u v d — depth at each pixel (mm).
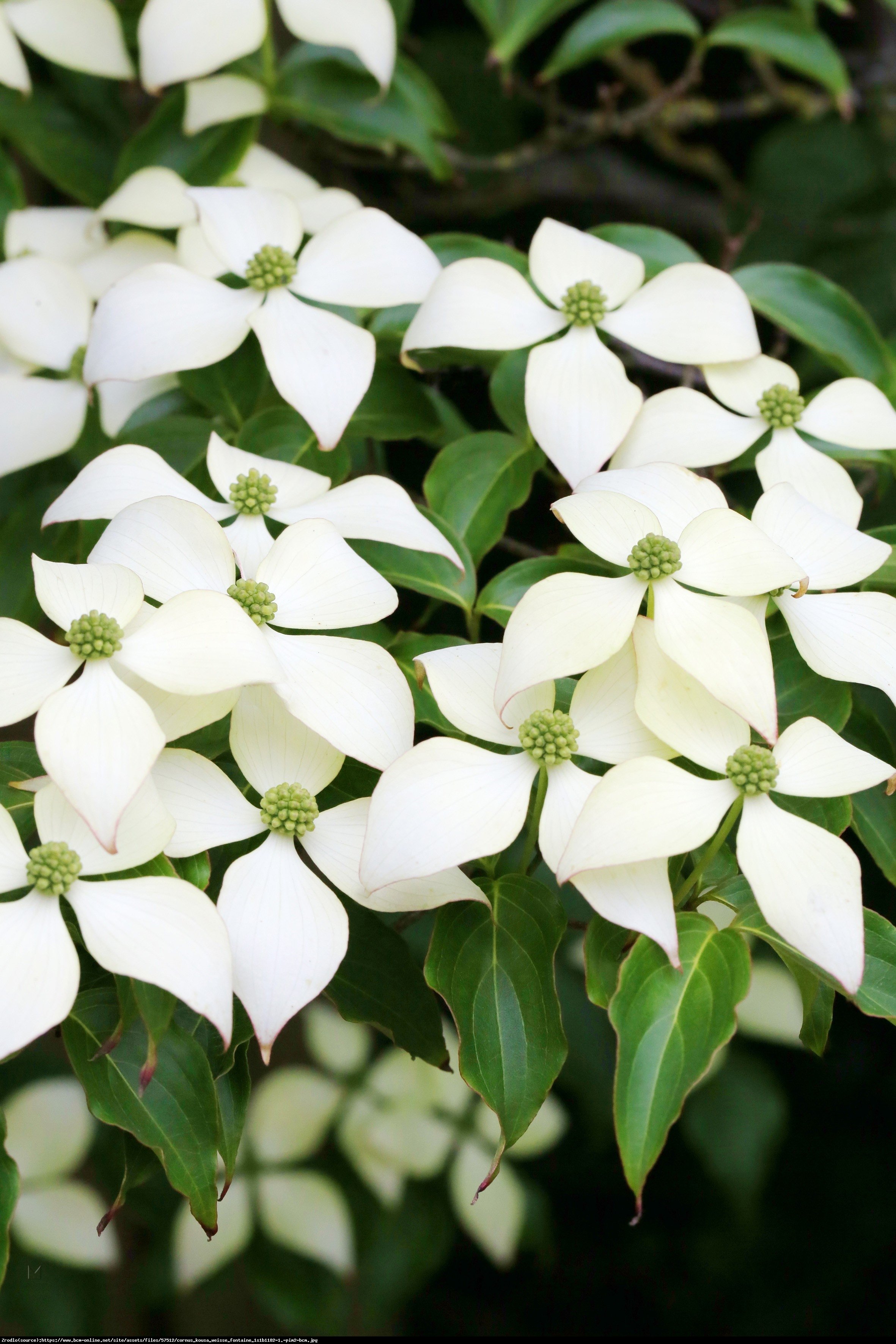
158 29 903
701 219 1349
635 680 773
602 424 831
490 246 885
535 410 833
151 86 906
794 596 787
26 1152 976
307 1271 1027
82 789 737
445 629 932
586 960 767
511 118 1290
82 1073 758
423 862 754
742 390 847
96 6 938
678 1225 1477
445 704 773
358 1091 1063
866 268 1296
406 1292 1057
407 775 762
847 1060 1423
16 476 916
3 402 876
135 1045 764
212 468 818
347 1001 792
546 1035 765
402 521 810
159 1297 1055
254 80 937
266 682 755
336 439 821
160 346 834
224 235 852
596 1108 1088
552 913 775
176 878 746
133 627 764
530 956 771
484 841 758
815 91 1322
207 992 736
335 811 774
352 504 813
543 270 853
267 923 756
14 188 939
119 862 746
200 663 757
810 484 839
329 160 1111
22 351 883
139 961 737
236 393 865
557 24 1277
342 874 766
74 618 762
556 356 840
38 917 742
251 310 840
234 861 766
